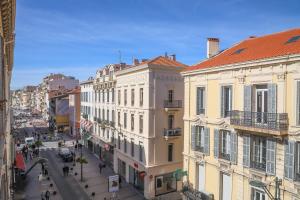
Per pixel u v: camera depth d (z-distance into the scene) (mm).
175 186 30891
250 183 15336
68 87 109562
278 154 15039
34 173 38500
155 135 29297
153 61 29625
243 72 17094
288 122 14484
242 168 17281
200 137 21547
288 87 14531
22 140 63500
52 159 46719
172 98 30266
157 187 29641
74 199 28922
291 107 14359
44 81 130375
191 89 22109
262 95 16359
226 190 18984
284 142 14695
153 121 29203
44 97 118688
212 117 19797
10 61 24656
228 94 18641
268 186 15469
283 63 14609
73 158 44906
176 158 30812
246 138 16906
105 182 34531
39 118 121375
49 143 61531
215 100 19484
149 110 28812
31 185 33281
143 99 29844
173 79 30125
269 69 15438
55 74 118188
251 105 16516
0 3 10516
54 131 76500
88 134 53062
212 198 19688
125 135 34750
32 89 173625
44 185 33312
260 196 16250
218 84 19188
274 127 14672
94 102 49688
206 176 20578
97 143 48031
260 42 20250
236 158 17703
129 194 30469
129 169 34312
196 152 21438
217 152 19266
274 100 15070
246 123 16281
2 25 12133
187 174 22578
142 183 30875
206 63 21375
